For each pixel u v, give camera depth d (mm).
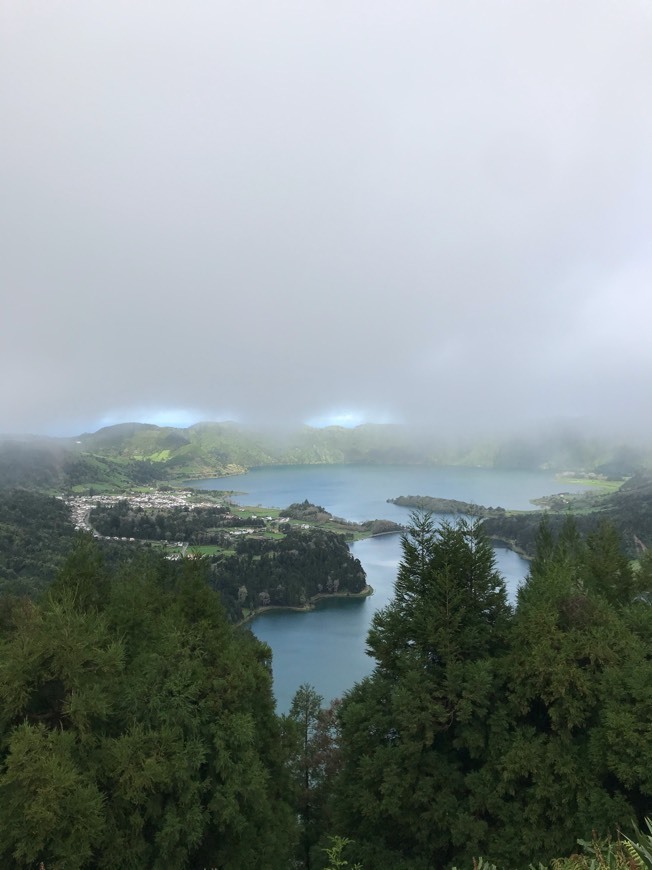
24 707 20078
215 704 24953
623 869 7742
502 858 20281
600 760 20047
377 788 23000
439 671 25375
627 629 25891
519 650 23656
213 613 33656
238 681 26281
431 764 23250
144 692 23250
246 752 23875
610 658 22672
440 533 28656
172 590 45750
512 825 20906
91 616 29734
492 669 23922
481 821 21094
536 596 27703
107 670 21766
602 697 21328
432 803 22344
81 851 16844
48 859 16766
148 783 19516
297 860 32250
